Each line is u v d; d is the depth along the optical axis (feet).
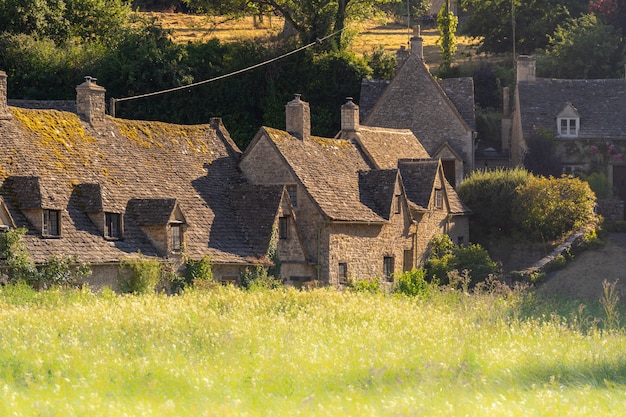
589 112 640.17
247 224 420.77
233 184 440.45
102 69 631.15
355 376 188.44
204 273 383.86
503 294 371.97
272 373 188.44
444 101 634.84
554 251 497.05
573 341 242.37
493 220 547.08
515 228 539.70
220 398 167.43
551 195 525.75
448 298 343.87
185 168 430.20
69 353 198.18
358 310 279.49
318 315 265.34
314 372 191.21
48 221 358.02
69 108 530.27
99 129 413.59
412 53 646.33
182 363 193.36
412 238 490.49
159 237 382.01
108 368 186.29
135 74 627.46
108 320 234.17
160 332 225.35
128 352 206.28
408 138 570.46
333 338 232.53
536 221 526.16
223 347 212.02
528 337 246.88
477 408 155.53
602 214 565.12
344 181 469.57
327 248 432.66
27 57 631.56
